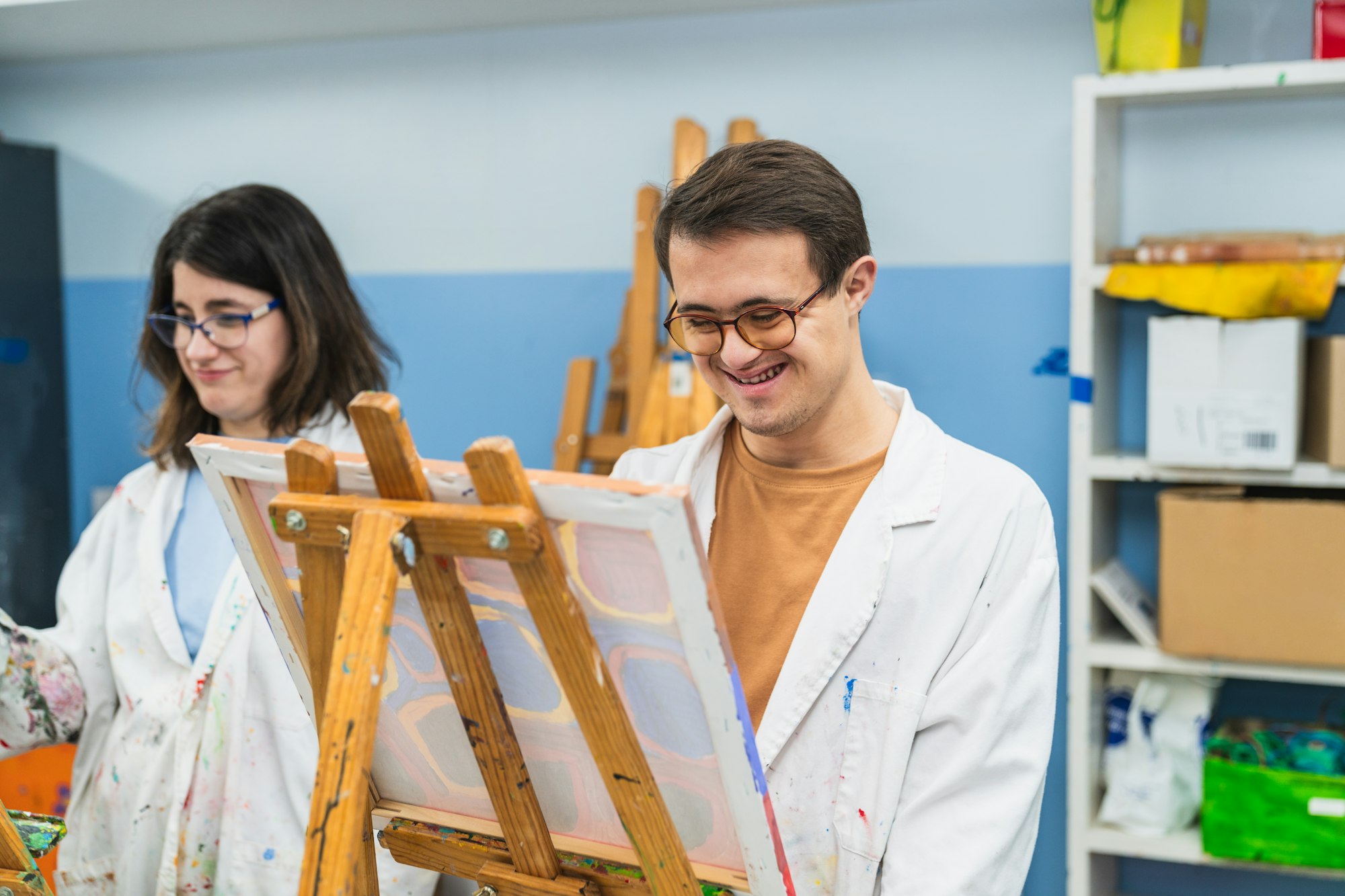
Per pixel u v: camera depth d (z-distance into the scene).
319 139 2.68
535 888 0.92
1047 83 2.20
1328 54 1.84
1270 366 1.84
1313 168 2.09
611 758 0.81
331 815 0.72
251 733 1.38
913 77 2.27
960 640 1.08
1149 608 2.08
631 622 0.79
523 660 0.86
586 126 2.49
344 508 0.79
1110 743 2.06
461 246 2.60
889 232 2.31
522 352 2.58
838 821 1.08
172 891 1.38
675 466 1.28
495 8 2.36
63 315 2.90
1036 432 2.25
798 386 1.05
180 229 1.48
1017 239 2.24
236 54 2.71
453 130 2.58
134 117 2.81
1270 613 1.84
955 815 1.02
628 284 2.50
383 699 0.96
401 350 2.67
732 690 0.78
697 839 0.88
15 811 1.04
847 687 1.09
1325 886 2.17
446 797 0.99
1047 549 1.11
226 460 0.88
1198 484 2.04
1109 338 2.13
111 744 1.47
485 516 0.74
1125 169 2.19
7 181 2.75
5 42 2.64
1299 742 1.95
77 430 2.92
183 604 1.49
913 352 2.31
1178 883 2.26
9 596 2.78
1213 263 1.86
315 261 1.52
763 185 0.99
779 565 1.16
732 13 2.37
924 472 1.13
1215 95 2.04
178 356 1.55
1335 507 1.80
